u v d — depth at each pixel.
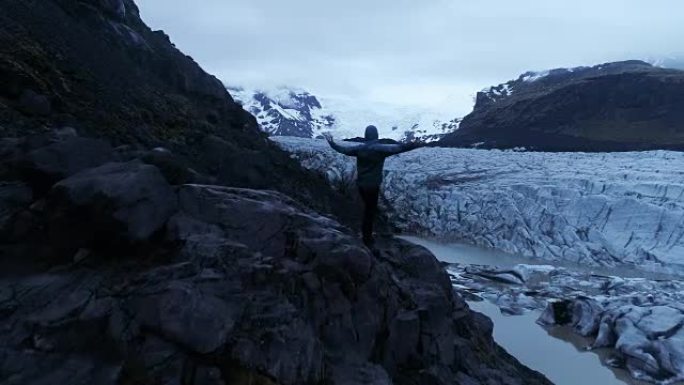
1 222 5.32
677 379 14.79
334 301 6.16
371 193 7.54
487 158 61.78
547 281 25.88
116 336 4.45
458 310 9.46
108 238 5.38
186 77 27.73
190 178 7.61
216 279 5.11
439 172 53.31
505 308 21.22
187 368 4.43
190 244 5.55
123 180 5.54
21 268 5.08
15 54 12.63
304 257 6.27
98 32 22.94
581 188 41.03
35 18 16.81
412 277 8.86
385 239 9.69
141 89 20.56
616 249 33.34
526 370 10.51
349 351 6.00
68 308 4.59
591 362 16.12
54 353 4.25
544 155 62.09
